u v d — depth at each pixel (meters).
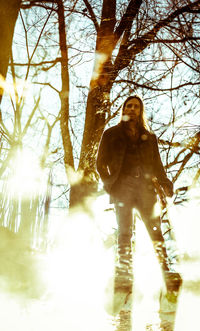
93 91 7.37
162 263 3.24
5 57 3.89
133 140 3.71
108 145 3.70
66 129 7.65
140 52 6.92
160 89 6.65
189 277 3.03
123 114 3.78
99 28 7.47
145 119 3.88
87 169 7.15
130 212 3.51
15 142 4.83
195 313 2.40
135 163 3.63
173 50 6.60
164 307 2.56
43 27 6.91
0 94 4.02
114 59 7.26
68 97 7.84
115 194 3.59
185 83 6.62
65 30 7.57
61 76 7.87
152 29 6.68
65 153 7.45
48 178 3.77
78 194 6.93
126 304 2.55
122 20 7.21
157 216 3.56
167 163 6.85
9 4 3.86
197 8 6.66
